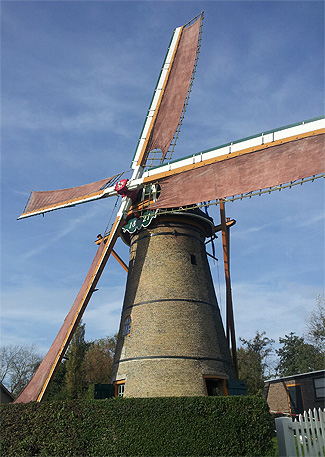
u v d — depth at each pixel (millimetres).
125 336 20438
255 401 15047
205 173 18891
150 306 20047
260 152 17312
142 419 14609
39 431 15633
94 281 20031
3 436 16172
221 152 18547
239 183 17469
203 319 20156
